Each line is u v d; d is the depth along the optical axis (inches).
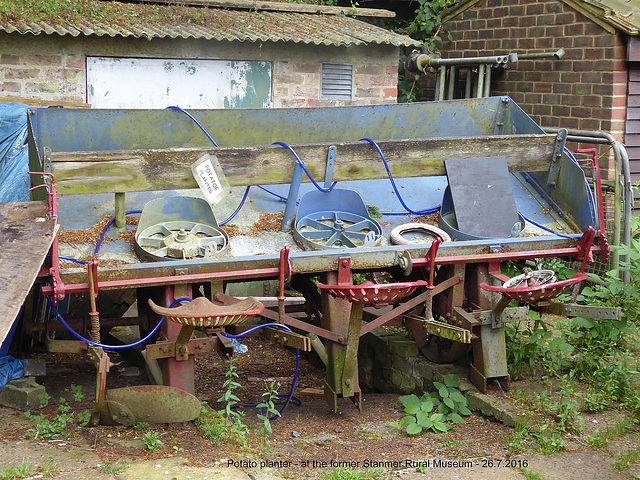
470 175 224.5
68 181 191.5
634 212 330.6
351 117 259.4
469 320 205.9
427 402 202.8
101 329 243.9
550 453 175.2
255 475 155.3
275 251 210.8
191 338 191.5
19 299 153.6
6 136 250.5
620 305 245.9
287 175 210.7
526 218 234.2
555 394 208.8
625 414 198.2
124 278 182.5
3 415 191.5
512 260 232.5
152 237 204.7
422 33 421.7
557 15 347.6
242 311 162.2
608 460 171.0
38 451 163.8
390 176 220.2
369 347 261.9
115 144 238.8
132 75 327.9
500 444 183.8
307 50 358.3
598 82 330.6
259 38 331.6
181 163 199.8
